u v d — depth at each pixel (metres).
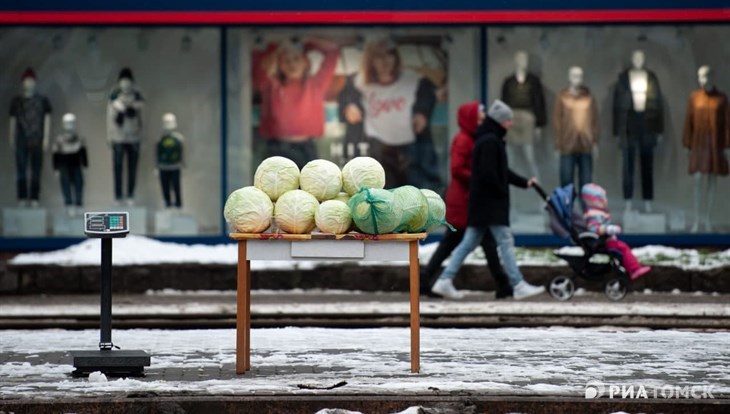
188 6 31.36
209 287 28.97
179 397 13.75
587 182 32.28
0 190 31.98
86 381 15.24
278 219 15.59
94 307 25.73
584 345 18.94
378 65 32.03
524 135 32.22
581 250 30.59
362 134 32.06
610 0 31.52
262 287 28.75
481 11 31.44
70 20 31.48
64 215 32.06
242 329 15.80
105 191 32.19
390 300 26.75
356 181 16.00
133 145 32.16
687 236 31.88
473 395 13.95
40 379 15.47
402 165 32.03
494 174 25.62
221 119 32.00
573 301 26.34
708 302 26.09
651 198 32.22
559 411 13.62
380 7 31.38
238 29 31.95
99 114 32.12
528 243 31.75
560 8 31.48
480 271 28.62
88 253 29.86
